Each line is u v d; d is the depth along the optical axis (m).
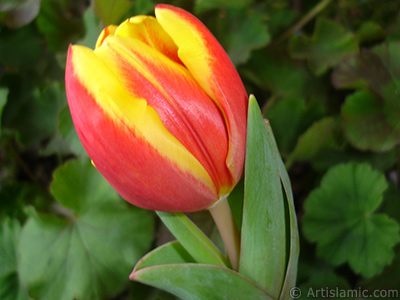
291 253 0.22
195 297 0.22
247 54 0.37
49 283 0.31
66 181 0.32
